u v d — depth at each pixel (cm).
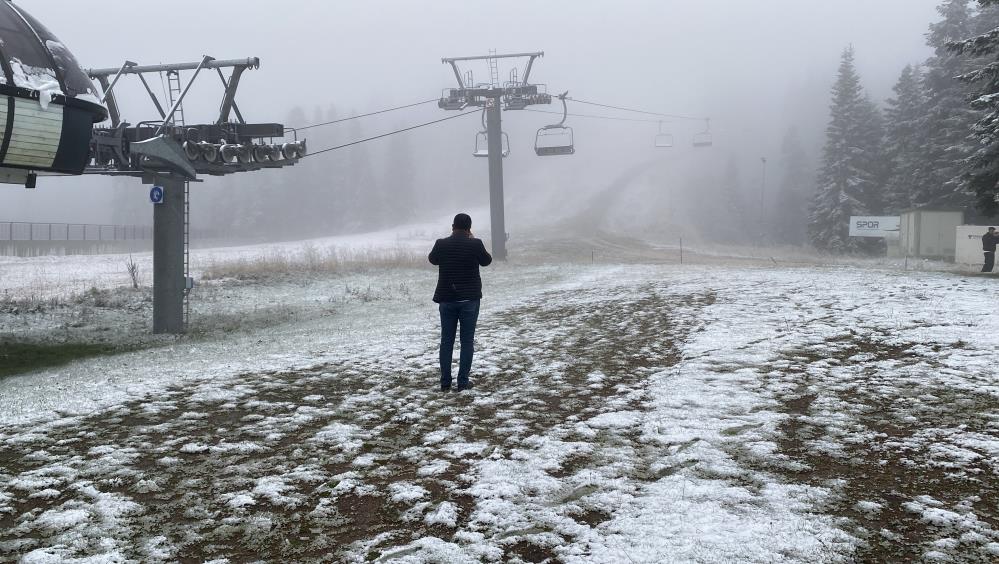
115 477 454
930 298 1175
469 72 3591
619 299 1476
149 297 1856
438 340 1042
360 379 770
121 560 328
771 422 530
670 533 335
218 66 1399
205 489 429
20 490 434
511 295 1798
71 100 1041
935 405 557
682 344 897
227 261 3014
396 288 2166
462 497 404
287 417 607
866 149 5391
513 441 515
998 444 454
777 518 351
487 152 3591
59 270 2756
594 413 591
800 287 1475
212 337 1260
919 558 307
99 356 1052
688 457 453
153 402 677
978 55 2009
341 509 393
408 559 319
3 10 1021
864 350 791
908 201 4809
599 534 340
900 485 399
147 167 1284
